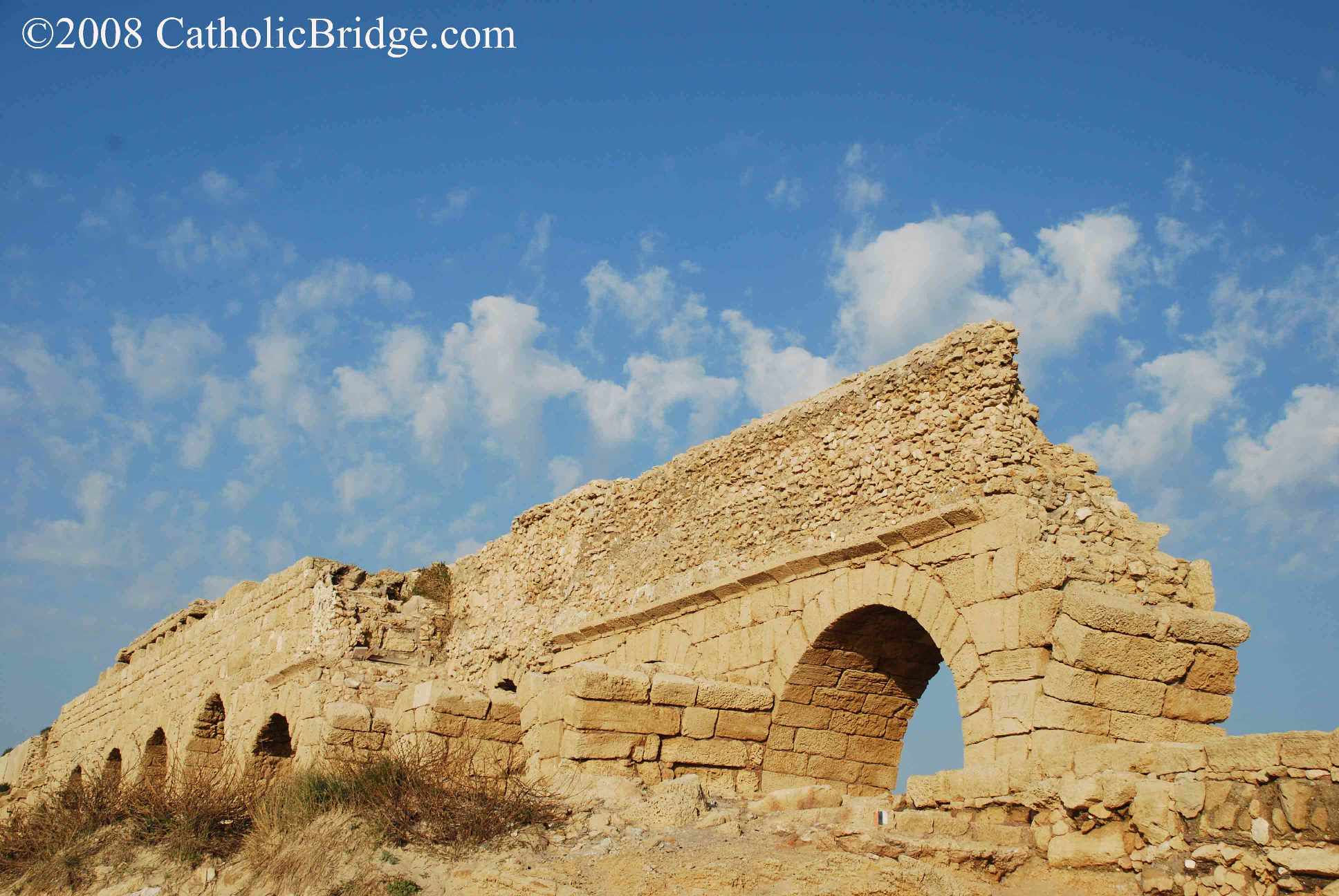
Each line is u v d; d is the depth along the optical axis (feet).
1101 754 40.63
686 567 72.69
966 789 44.73
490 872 41.68
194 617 123.24
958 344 58.95
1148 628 48.73
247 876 48.37
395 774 49.14
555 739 55.11
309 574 99.25
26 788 146.20
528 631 87.20
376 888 42.50
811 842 42.09
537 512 91.50
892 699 63.98
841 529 62.08
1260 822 34.47
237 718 97.09
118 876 54.34
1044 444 56.13
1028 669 49.75
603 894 38.93
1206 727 48.67
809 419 66.95
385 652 94.84
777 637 63.77
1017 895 38.50
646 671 62.23
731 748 58.70
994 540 53.31
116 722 133.90
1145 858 37.22
